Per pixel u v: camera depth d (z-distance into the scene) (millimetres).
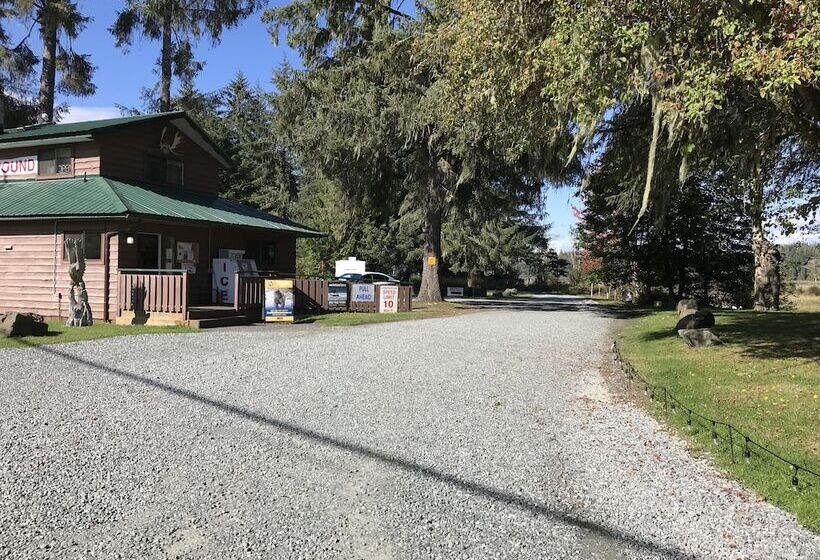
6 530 3760
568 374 9414
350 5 22688
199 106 37281
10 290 17328
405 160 24500
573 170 18438
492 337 14031
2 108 21172
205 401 7039
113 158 18094
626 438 6004
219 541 3689
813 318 15703
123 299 15641
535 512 4234
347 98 21969
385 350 11453
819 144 8375
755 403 7039
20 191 17844
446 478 4840
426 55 14508
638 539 3857
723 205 25328
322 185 37438
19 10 28312
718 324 15133
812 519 4121
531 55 8141
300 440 5707
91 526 3842
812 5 5668
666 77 6805
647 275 28969
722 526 4051
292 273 24406
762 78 6148
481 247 50438
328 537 3781
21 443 5371
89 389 7445
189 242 18766
